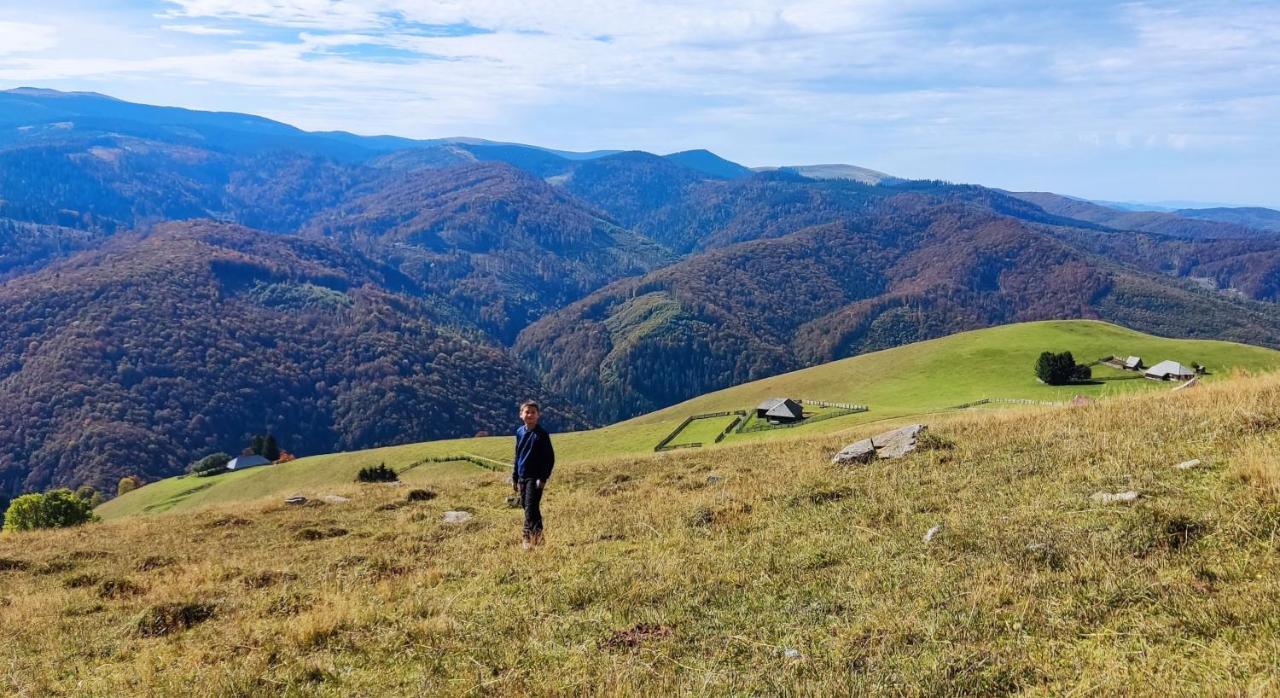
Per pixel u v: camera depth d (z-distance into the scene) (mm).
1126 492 8336
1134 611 5488
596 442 72562
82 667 7719
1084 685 4512
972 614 5867
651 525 11523
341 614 8133
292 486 73562
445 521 15391
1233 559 6020
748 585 7598
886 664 5281
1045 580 6324
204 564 12492
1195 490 7910
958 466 11922
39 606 10625
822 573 7621
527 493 11367
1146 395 16797
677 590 7730
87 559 14625
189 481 92375
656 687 5434
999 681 4828
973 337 101938
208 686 6484
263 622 8508
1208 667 4469
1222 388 14594
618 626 6926
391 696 5949
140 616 9266
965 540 7766
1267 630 4730
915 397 77812
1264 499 6949
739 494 12875
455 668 6367
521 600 8203
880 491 11039
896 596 6574
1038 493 9227
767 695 5086
